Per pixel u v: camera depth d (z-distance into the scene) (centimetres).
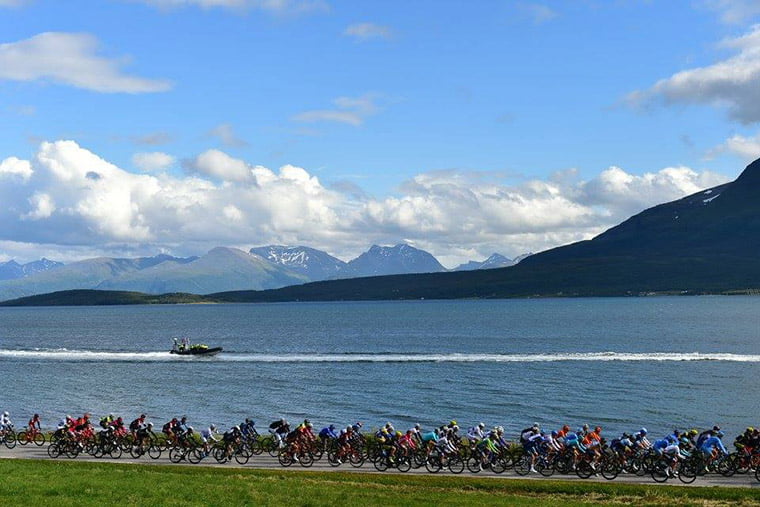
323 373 12775
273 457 5528
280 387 11081
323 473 4831
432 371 12900
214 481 4216
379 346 18488
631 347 17125
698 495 4209
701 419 8275
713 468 4734
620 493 4297
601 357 14850
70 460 5372
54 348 19350
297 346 18875
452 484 4503
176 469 4906
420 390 10606
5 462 4897
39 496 3481
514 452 5072
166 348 19075
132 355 16738
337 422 8306
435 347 17912
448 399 9775
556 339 19825
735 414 8538
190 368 13888
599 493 4306
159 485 3916
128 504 3400
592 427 7869
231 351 17512
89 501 3425
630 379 11550
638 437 4912
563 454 4919
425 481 4584
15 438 6194
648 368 12962
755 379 11412
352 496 3888
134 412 9125
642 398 9694
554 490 4378
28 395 10594
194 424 8281
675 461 4622
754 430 4866
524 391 10406
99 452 5653
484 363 14100
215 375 12694
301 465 5206
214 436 5825
